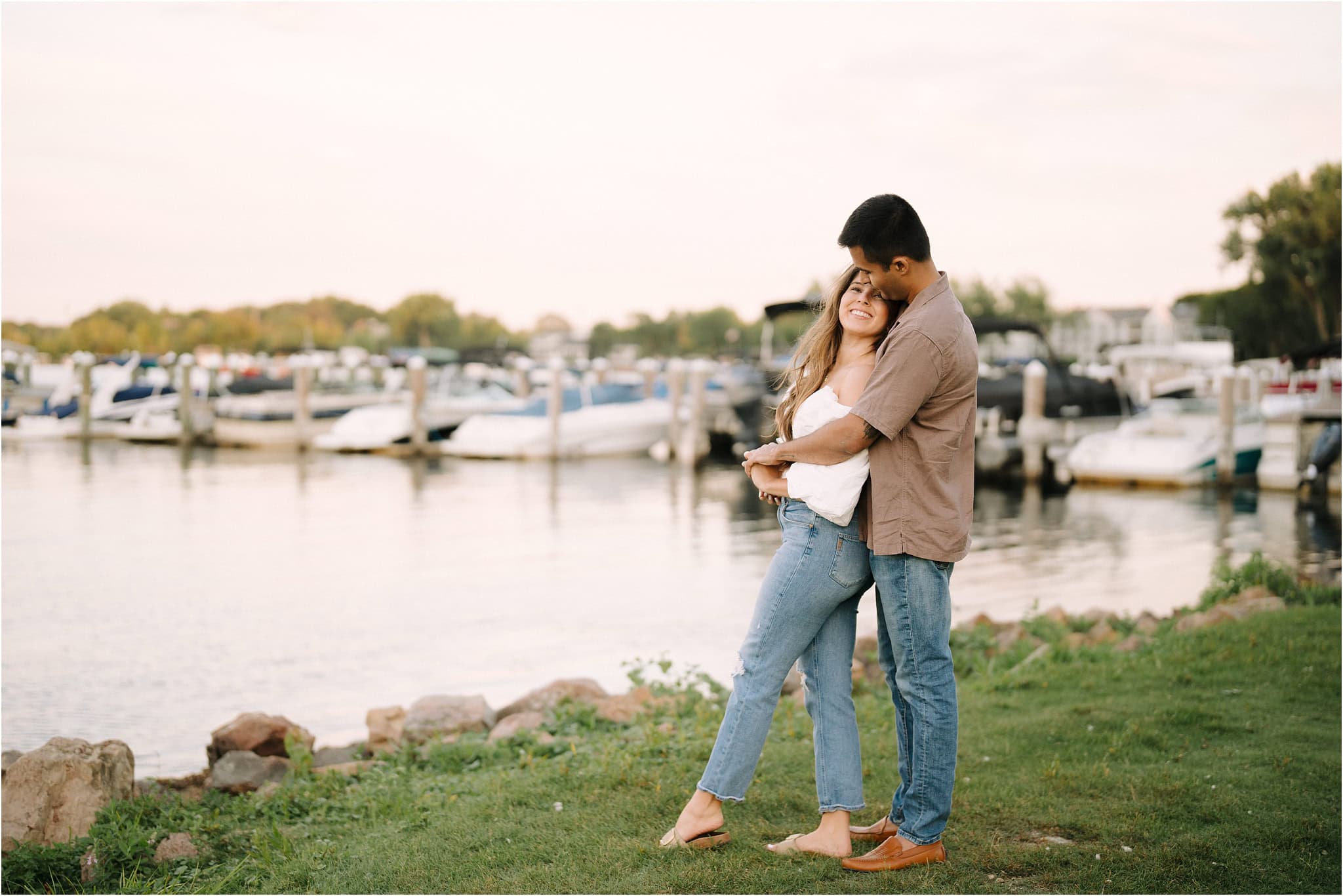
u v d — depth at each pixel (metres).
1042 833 3.31
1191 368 32.47
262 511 17.44
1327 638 6.10
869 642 7.27
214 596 10.91
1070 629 7.96
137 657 8.41
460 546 14.28
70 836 3.73
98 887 3.42
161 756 6.05
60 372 29.55
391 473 23.66
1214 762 4.01
